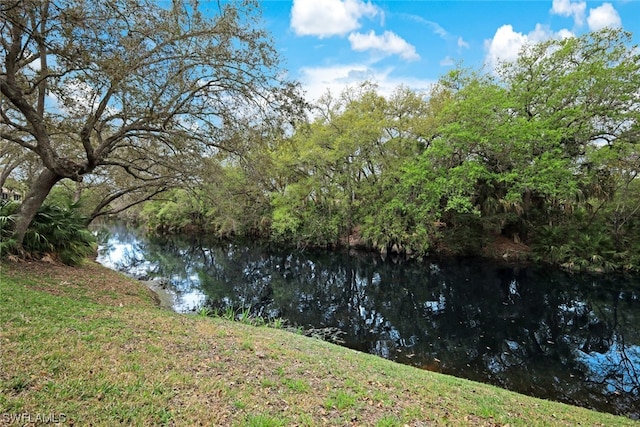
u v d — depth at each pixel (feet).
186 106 31.60
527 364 29.94
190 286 53.06
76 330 15.24
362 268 74.59
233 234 113.09
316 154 76.07
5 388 9.86
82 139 28.55
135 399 10.63
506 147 59.62
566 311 45.80
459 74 68.44
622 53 57.11
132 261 70.08
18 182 66.33
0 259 27.99
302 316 43.01
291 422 10.92
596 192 65.21
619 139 58.65
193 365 14.11
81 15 21.86
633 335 37.93
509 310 46.60
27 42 24.86
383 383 15.88
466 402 15.24
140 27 25.30
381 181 78.84
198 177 39.55
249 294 52.75
